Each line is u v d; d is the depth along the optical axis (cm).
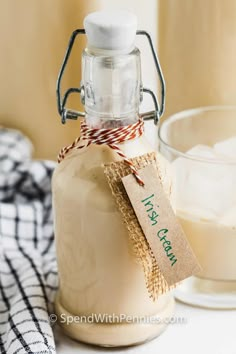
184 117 53
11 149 65
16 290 51
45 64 65
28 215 60
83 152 43
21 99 67
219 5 51
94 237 43
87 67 42
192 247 49
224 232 48
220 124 54
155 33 62
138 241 42
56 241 46
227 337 47
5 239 58
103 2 61
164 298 47
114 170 42
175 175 47
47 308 48
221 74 53
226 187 48
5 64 66
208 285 49
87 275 44
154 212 42
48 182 63
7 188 64
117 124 42
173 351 46
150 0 61
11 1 63
